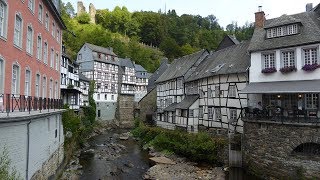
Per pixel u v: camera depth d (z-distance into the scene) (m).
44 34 20.38
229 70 25.92
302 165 17.25
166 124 38.31
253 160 20.05
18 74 15.20
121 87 59.44
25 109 14.36
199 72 32.56
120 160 26.47
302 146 17.75
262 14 24.50
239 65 25.44
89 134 40.84
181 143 27.22
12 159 10.93
